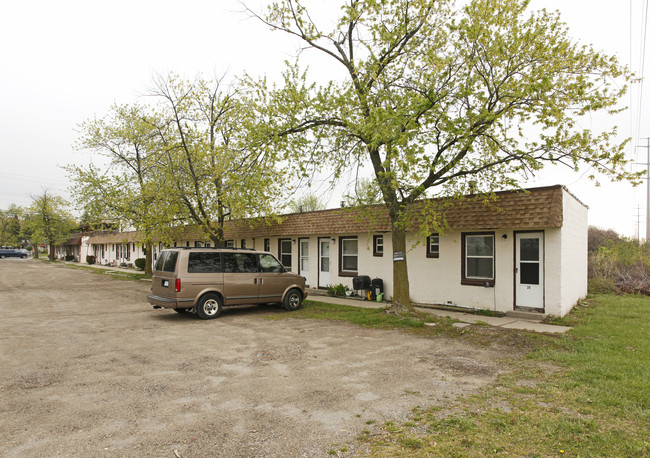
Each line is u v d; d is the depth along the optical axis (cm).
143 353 704
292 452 357
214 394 504
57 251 6606
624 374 570
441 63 931
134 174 2342
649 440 373
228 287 1086
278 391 515
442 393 509
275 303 1339
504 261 1148
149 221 1803
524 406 462
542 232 1088
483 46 943
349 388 527
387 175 938
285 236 1853
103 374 583
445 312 1192
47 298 1541
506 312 1128
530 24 935
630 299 1472
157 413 443
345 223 1551
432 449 359
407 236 1393
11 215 8538
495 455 348
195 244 2520
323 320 1045
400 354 704
